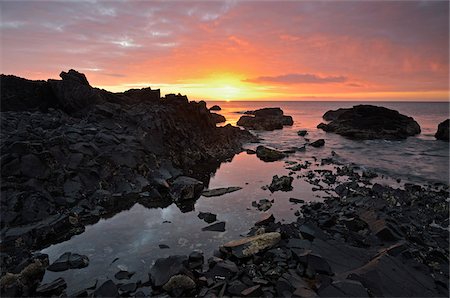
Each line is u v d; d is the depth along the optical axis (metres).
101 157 23.30
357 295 9.98
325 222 16.44
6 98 31.67
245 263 12.64
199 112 43.81
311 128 79.81
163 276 11.23
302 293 10.17
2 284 10.69
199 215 18.08
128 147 26.16
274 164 34.09
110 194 20.11
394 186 25.42
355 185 24.59
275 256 12.79
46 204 17.16
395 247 13.23
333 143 51.53
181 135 35.38
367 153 41.56
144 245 14.35
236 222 17.23
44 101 34.09
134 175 23.73
